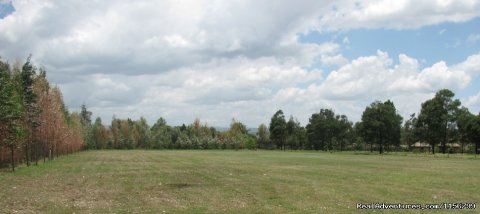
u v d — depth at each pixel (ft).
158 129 622.13
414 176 136.98
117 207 70.90
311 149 606.96
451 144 485.97
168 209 69.05
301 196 85.15
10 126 143.95
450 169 174.70
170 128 618.85
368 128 458.91
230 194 88.33
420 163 225.97
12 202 75.41
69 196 84.33
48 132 223.30
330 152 480.64
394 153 429.38
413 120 495.82
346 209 69.97
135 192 91.50
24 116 171.32
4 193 88.17
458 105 425.28
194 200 79.36
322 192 91.86
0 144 146.51
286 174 144.15
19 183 109.50
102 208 69.82
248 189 97.45
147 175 138.41
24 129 160.15
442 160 267.39
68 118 339.98
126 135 579.07
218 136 631.56
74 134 379.55
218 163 219.20
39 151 223.51
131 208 69.92
